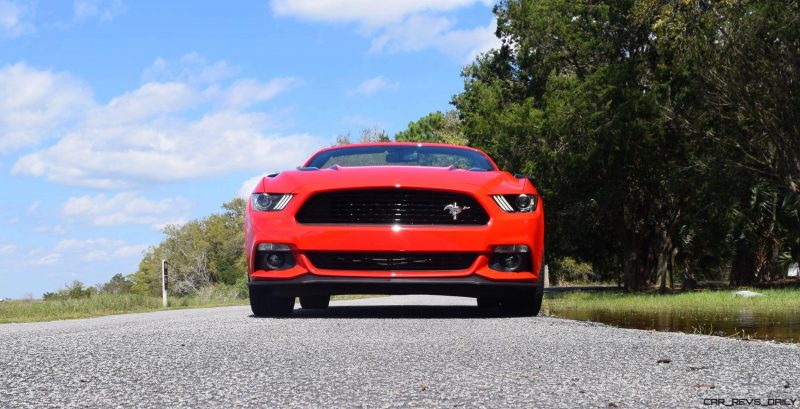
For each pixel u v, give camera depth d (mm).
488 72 30062
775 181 20062
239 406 2119
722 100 18531
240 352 3381
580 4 24297
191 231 74188
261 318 5809
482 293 5625
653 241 30578
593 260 35094
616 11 22453
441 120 48219
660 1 18812
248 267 5863
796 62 16016
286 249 5605
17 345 3773
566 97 23094
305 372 2744
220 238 74250
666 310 8180
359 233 5504
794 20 15727
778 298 9945
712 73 17547
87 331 4641
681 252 31797
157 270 73875
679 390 2307
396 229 5504
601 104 22484
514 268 5648
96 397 2289
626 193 24078
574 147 23359
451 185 5590
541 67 25594
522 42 25797
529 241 5680
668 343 3609
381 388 2379
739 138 19453
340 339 3947
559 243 30141
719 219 23859
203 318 6012
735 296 10836
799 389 2324
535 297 5875
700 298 10906
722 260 34344
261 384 2484
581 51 24016
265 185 5871
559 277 49688
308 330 4496
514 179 6039
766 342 3660
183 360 3113
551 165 23438
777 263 27641
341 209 5590
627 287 26188
